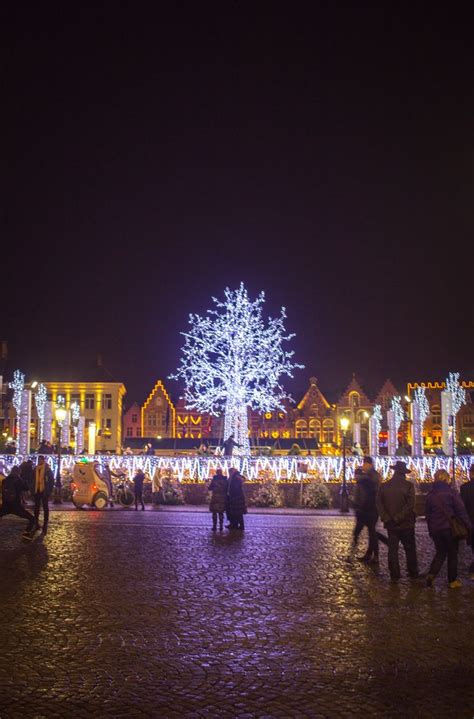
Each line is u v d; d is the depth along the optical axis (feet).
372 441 183.11
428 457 130.52
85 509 102.53
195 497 114.62
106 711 21.63
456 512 41.73
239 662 26.73
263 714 21.53
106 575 44.19
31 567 46.93
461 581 44.04
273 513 99.55
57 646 28.58
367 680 24.73
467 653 28.02
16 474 61.00
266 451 165.68
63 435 213.25
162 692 23.36
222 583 42.16
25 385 353.31
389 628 31.91
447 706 22.30
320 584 42.32
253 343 189.78
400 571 47.21
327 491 110.83
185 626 31.99
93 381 358.84
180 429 368.48
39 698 22.71
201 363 191.42
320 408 359.46
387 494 44.80
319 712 21.74
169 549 56.85
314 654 27.84
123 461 124.06
